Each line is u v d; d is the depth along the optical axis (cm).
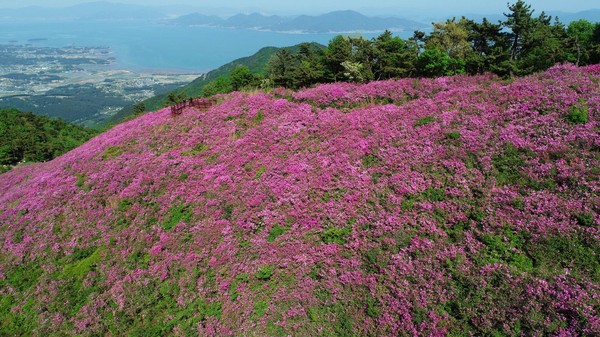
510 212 1554
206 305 1753
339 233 1803
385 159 2119
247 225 2023
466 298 1344
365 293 1525
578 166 1600
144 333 1725
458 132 2075
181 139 3030
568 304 1190
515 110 2097
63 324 1922
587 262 1296
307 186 2141
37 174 3522
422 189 1828
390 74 3544
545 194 1565
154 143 3108
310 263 1742
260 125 2903
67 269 2195
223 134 2922
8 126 8112
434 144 2067
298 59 4291
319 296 1608
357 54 3681
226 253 1927
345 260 1670
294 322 1565
